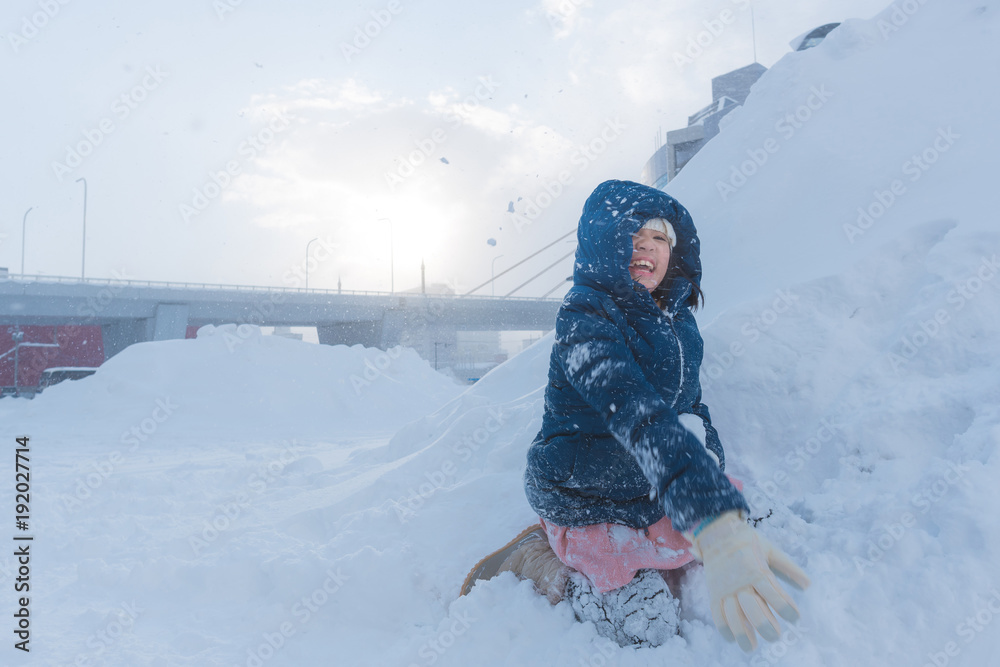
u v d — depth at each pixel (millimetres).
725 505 942
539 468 1418
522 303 61656
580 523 1402
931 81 3135
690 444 1005
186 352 12953
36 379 50000
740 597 879
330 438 9055
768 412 2059
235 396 11906
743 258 2949
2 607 2100
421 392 14352
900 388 1854
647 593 1360
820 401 1990
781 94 3754
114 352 49344
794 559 1416
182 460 6223
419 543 2088
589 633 1402
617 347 1168
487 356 93250
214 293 48250
